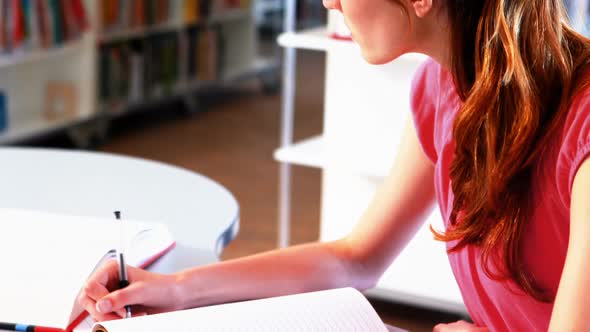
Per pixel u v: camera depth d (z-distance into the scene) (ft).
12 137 14.51
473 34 3.33
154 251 4.22
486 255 3.38
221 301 3.89
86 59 15.90
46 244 4.05
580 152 2.96
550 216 3.22
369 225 4.31
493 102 3.19
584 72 3.14
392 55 3.40
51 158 5.88
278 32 29.40
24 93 15.71
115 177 5.48
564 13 3.31
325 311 3.36
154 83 18.04
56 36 15.23
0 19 14.16
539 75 3.14
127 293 3.60
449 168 3.47
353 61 9.46
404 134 4.26
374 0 3.32
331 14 9.32
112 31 16.63
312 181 14.94
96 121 16.26
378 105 9.41
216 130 17.85
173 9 18.75
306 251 4.19
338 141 9.69
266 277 4.00
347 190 9.89
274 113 19.51
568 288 2.87
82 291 3.62
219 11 20.20
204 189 5.30
